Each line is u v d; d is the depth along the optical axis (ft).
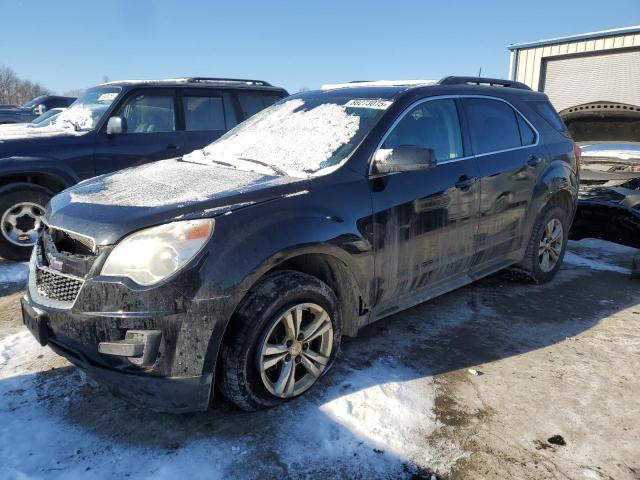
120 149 19.94
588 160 22.74
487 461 8.29
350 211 9.96
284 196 9.34
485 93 14.23
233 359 8.62
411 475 7.97
